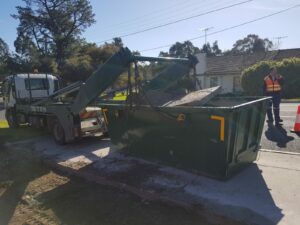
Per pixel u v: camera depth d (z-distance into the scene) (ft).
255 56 106.11
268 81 28.89
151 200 14.26
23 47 161.58
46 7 161.38
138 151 19.85
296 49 102.32
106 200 14.65
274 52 105.09
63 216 13.41
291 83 68.80
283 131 26.63
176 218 12.47
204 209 12.62
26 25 162.09
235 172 16.28
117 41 151.33
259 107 17.29
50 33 165.17
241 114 14.98
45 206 14.57
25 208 14.61
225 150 14.71
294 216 11.87
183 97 18.97
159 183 15.71
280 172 16.47
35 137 31.30
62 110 25.81
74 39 166.81
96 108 26.91
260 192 14.10
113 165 19.22
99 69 19.07
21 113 36.37
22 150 25.62
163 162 18.21
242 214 12.14
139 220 12.48
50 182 17.76
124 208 13.66
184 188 14.90
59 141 26.76
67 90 30.78
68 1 162.50
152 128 18.20
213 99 20.42
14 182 18.17
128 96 18.90
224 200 13.41
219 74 103.65
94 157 21.53
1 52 168.25
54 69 122.93
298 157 18.92
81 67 109.40
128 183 15.93
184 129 16.25
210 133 15.05
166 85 21.26
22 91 36.70
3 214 14.14
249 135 16.74
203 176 16.21
